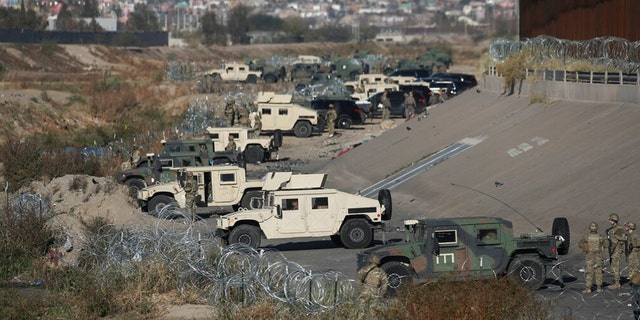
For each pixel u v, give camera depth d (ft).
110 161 336.70
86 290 147.43
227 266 151.12
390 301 127.65
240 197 240.53
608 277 161.79
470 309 116.06
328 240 214.07
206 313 140.46
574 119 260.01
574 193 209.67
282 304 135.85
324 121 460.14
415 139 332.60
